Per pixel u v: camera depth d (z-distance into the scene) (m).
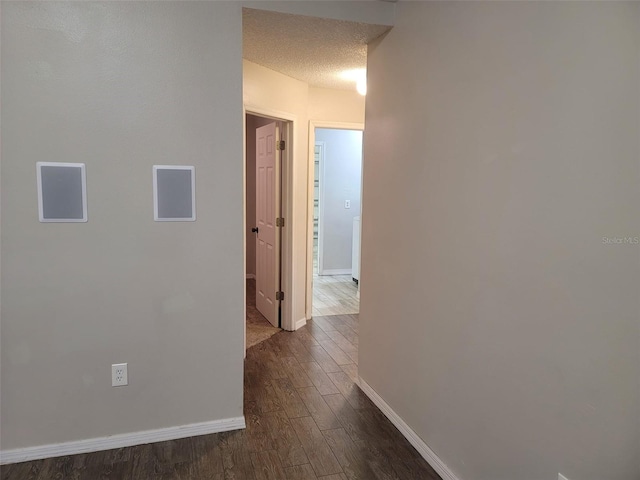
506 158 1.75
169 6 2.25
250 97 3.45
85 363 2.33
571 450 1.49
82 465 2.26
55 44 2.11
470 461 2.02
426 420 2.37
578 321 1.45
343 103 4.49
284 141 4.18
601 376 1.38
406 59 2.49
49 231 2.20
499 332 1.82
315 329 4.45
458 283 2.07
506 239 1.76
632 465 1.30
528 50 1.63
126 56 2.21
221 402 2.58
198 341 2.50
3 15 2.03
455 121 2.07
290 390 3.13
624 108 1.28
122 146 2.25
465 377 2.04
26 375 2.25
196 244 2.43
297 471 2.25
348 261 7.20
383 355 2.85
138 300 2.37
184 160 2.36
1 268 2.16
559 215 1.51
